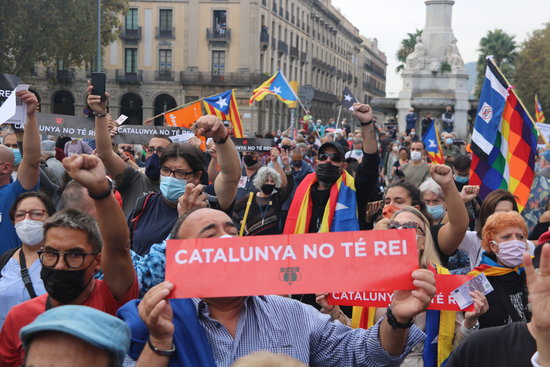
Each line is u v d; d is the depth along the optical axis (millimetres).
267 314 2906
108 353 2102
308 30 80500
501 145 7820
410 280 2631
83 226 3148
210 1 59250
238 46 59406
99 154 5699
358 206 6203
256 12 59281
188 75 59812
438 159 13648
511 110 7762
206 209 2941
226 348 2781
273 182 7438
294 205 6250
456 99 34625
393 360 2801
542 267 2402
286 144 11930
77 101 60062
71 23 35969
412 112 32375
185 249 2652
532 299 2426
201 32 59656
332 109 96250
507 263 4453
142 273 3545
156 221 4887
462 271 5441
